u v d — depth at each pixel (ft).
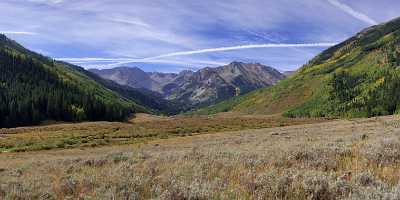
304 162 33.81
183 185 24.35
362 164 30.83
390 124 136.67
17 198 26.89
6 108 468.75
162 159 44.24
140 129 334.65
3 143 225.76
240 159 36.91
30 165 64.54
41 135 282.56
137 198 23.50
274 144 70.49
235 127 337.52
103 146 207.92
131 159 48.26
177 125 370.53
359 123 187.42
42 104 520.83
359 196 20.42
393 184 23.65
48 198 26.48
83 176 32.68
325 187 22.72
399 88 569.64
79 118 520.42
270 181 24.66
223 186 24.71
